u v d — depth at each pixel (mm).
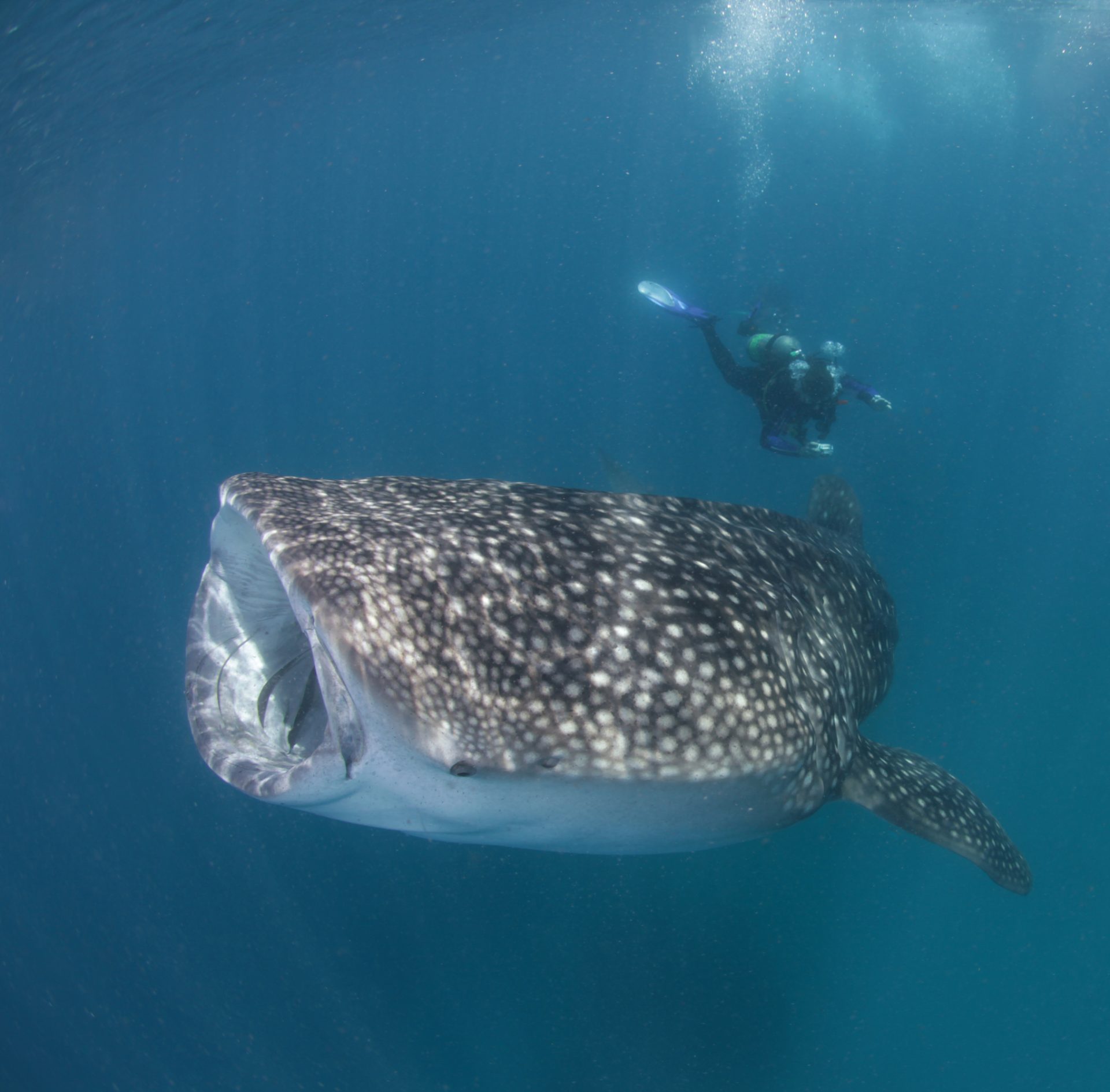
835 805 7172
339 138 40469
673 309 8805
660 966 6684
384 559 2086
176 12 13852
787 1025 6551
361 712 1867
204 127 24984
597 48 29500
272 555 2053
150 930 8172
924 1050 6633
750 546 3090
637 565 2455
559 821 2223
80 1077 7297
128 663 13641
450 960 6914
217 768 2201
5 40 12055
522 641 2100
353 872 7594
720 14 22156
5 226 21578
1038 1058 6980
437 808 2111
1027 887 3271
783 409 7961
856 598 3711
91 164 21797
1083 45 20406
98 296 38656
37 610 16391
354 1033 6789
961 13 18734
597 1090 6078
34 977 8305
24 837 9828
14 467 27109
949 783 3477
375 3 17750
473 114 44125
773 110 34656
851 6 19594
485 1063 6406
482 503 2602
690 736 2225
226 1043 7012
